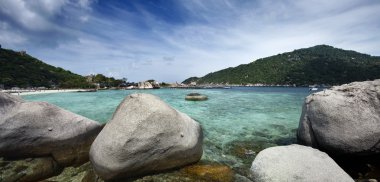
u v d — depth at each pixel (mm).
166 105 5297
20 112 5141
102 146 4527
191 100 21297
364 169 5180
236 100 21562
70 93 37531
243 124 10406
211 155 6348
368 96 5660
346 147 5246
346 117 5375
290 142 7664
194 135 5496
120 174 4422
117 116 4973
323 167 4430
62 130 5387
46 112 5402
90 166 5406
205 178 4797
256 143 7574
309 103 6230
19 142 4949
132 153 4438
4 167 4754
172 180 4660
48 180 4840
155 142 4672
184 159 5168
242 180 4785
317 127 5754
